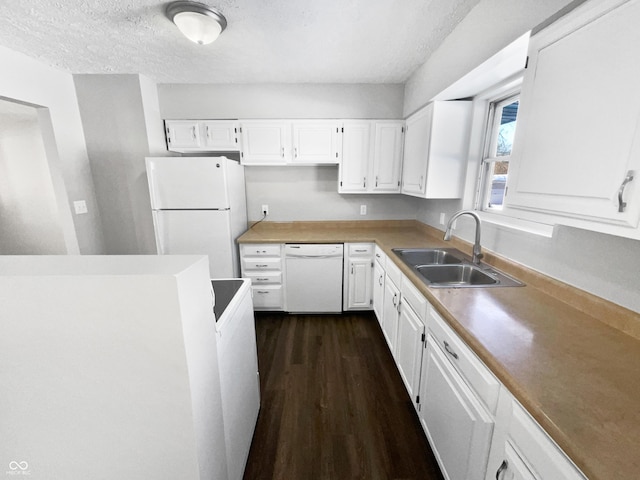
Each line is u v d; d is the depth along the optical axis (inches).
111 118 96.0
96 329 26.5
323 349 87.4
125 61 83.5
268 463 52.4
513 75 59.9
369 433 58.3
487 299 47.0
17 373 27.4
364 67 88.6
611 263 39.1
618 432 22.5
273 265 103.5
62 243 135.9
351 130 103.2
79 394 28.2
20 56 77.6
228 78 98.3
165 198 90.6
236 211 102.3
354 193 117.1
